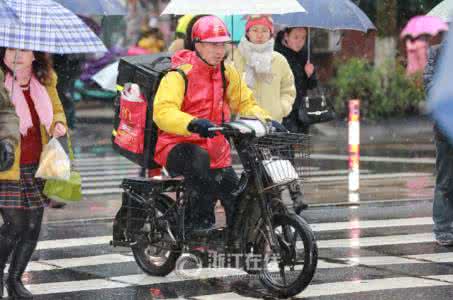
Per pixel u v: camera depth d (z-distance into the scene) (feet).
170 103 46.80
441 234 59.88
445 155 58.85
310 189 86.58
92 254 58.39
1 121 43.47
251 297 46.52
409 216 72.02
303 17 68.80
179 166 47.60
